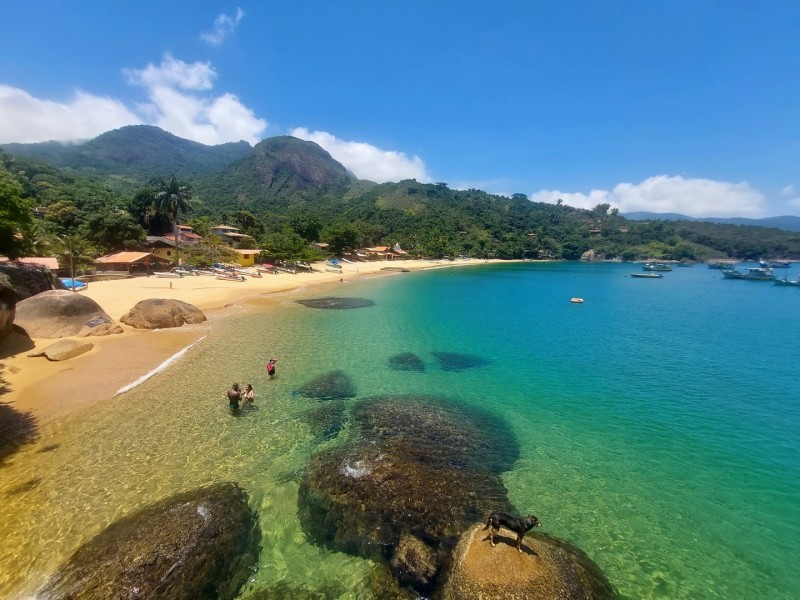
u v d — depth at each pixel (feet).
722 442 56.44
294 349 94.68
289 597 29.81
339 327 120.16
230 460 47.44
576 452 53.21
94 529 35.35
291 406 63.16
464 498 41.11
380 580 31.17
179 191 292.20
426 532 35.76
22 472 43.21
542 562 30.07
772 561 35.58
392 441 52.13
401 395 69.72
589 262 653.71
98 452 47.85
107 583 28.27
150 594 28.07
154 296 142.92
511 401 69.62
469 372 84.28
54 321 88.28
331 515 37.60
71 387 64.28
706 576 33.76
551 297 211.41
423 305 170.40
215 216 466.70
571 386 77.46
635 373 85.87
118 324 101.76
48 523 35.83
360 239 440.45
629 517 40.88
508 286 265.34
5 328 76.48
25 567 30.99
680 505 42.88
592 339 116.16
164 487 41.83
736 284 326.85
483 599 27.35
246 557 32.89
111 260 201.16
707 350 105.60
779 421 63.05
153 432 53.21
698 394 74.28
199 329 107.24
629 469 49.49
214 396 65.62
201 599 28.94
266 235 371.76
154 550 30.68
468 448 52.26
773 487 46.26
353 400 66.74
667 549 36.68
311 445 51.37
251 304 149.59
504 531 32.94
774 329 135.03
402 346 102.22
